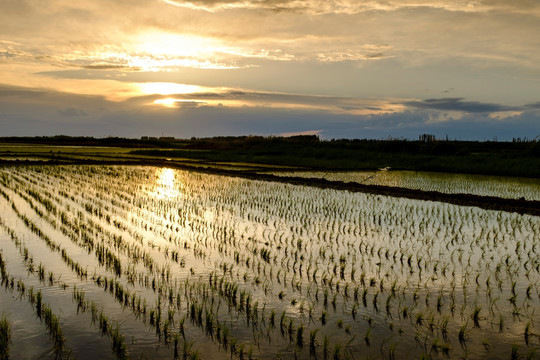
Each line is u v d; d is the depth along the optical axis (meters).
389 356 6.87
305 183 29.62
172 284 9.73
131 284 9.72
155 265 11.05
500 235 14.76
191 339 7.35
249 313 8.34
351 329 7.74
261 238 13.98
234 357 6.81
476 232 15.17
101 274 10.33
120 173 34.94
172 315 8.09
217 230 15.04
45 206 18.78
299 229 15.33
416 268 11.04
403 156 50.81
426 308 8.62
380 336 7.49
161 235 14.27
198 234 14.42
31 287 9.41
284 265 11.20
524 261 11.73
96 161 45.09
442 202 21.91
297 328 7.77
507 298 9.14
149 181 29.95
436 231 15.20
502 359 6.83
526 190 27.70
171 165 43.81
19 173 32.50
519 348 7.14
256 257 11.87
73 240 13.32
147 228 15.24
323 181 30.03
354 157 54.97
